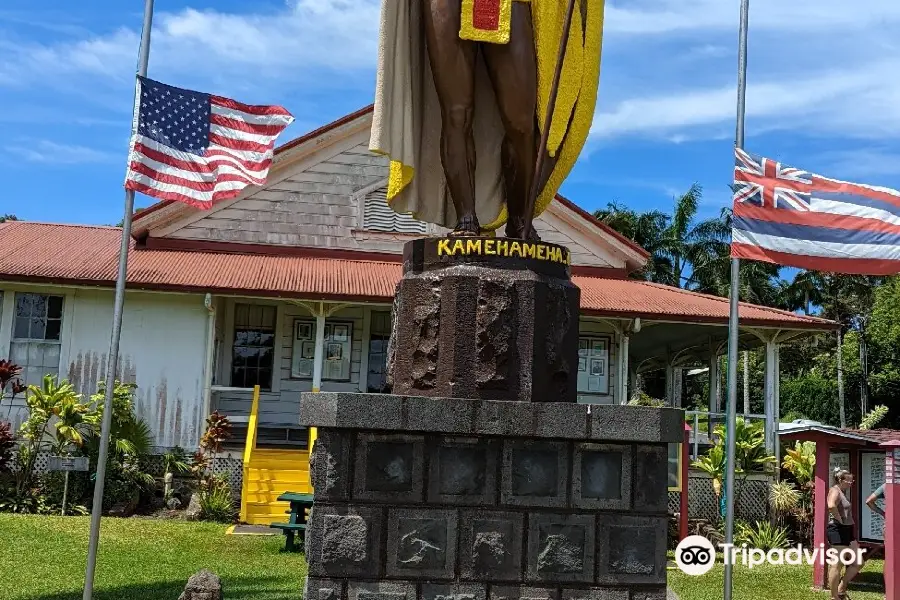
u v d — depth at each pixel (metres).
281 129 9.66
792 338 21.53
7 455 16.98
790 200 9.19
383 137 6.46
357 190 22.58
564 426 5.64
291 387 21.72
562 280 6.33
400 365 6.19
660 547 5.69
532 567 5.59
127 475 17.11
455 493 5.63
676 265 48.50
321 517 5.55
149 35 9.41
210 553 12.84
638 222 48.09
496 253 6.13
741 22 9.42
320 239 22.34
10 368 17.20
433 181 7.11
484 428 5.62
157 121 9.24
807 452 18.62
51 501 16.47
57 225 23.89
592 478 5.71
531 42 6.57
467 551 5.59
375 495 5.59
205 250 21.89
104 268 19.16
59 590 9.95
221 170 9.39
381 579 5.53
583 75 6.95
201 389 19.17
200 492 16.83
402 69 6.64
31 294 19.09
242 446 19.30
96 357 19.05
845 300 52.44
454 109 6.52
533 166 6.70
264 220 22.20
